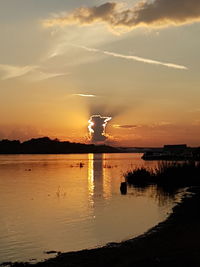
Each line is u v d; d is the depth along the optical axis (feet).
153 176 185.37
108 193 147.02
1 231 81.00
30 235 77.15
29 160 626.23
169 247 58.29
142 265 48.14
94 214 99.35
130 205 113.80
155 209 104.68
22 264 56.65
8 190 163.84
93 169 335.26
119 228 81.30
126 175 206.08
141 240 66.90
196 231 69.26
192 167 180.75
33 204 120.37
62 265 53.31
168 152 607.37
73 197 137.08
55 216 98.02
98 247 65.92
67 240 72.59
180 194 136.05
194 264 46.09
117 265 50.65
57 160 628.28
